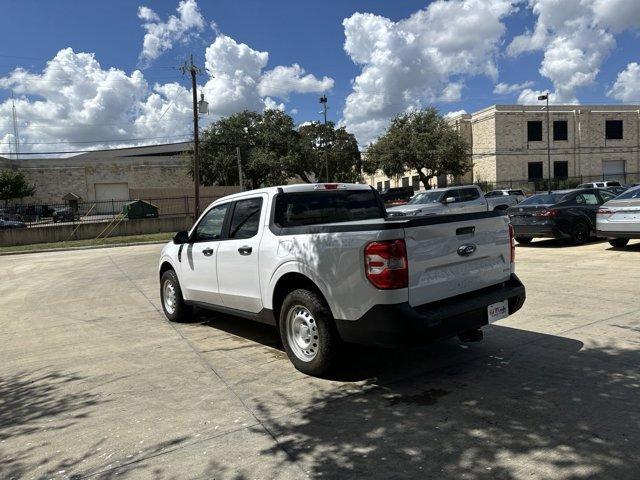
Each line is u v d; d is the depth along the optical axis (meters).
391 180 72.88
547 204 13.63
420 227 4.18
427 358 5.12
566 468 3.01
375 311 4.09
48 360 5.91
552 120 54.81
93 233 30.58
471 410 3.86
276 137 54.81
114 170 65.50
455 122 58.31
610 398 3.90
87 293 10.92
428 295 4.23
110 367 5.48
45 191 63.56
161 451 3.52
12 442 3.81
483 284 4.71
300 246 4.70
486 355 5.07
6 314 9.06
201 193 47.81
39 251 25.36
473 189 18.41
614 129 56.16
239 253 5.57
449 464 3.13
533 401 3.95
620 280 8.28
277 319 5.20
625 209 11.44
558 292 7.66
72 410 4.35
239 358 5.53
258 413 4.06
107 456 3.50
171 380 4.95
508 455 3.19
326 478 3.06
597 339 5.30
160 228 32.34
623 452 3.14
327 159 53.91
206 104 34.69
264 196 5.43
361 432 3.63
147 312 8.39
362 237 4.16
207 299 6.45
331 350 4.54
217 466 3.28
